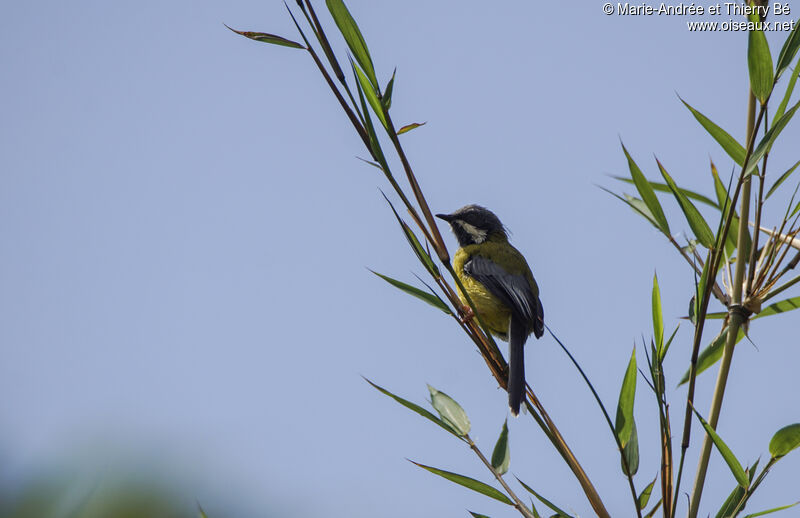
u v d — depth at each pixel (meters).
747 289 8.73
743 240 8.86
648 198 9.45
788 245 8.66
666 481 7.53
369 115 8.07
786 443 7.64
